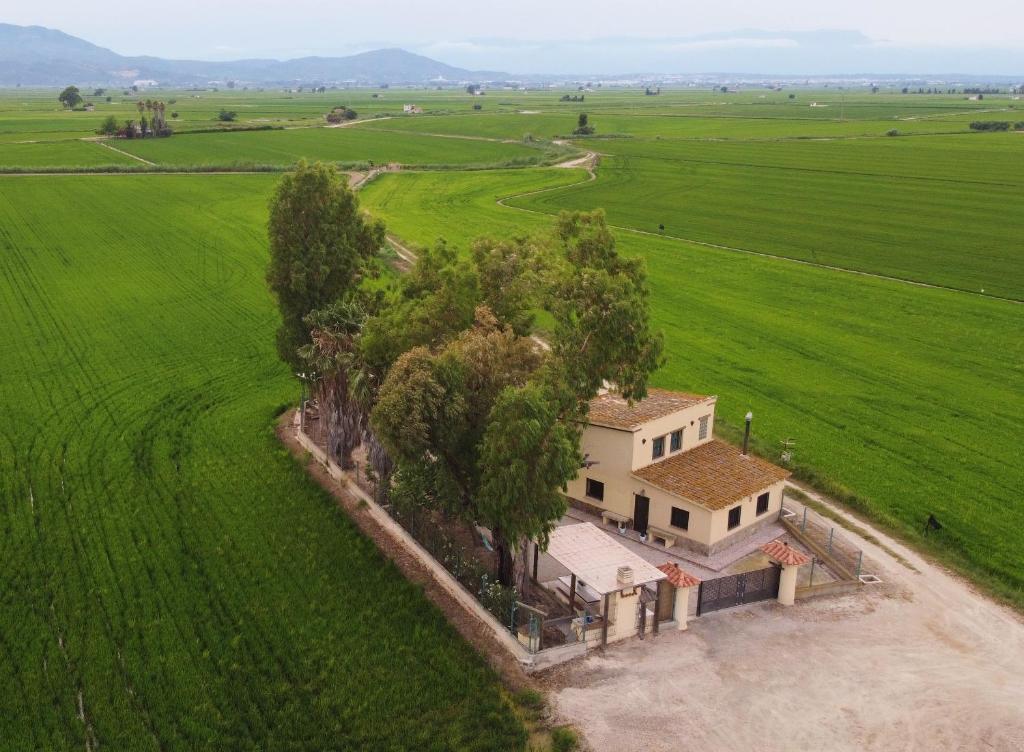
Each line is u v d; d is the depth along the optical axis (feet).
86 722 98.12
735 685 104.53
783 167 602.85
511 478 110.01
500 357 124.16
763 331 262.26
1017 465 171.42
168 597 122.31
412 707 100.73
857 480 163.84
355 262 183.62
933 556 137.39
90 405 197.06
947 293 302.66
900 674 107.14
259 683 104.68
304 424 182.29
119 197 488.85
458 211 450.71
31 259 350.02
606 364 128.06
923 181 536.83
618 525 147.64
